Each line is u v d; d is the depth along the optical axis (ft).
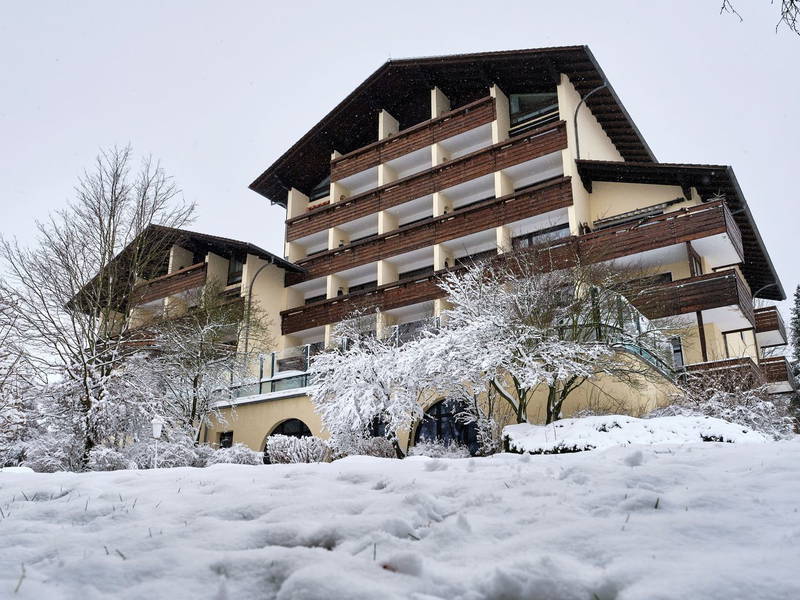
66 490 18.88
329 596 9.25
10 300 52.95
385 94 101.55
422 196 90.89
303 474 20.20
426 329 59.82
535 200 79.20
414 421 56.54
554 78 83.82
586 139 84.84
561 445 37.96
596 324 49.24
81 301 56.24
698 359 66.54
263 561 10.80
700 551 10.68
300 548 11.36
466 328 49.52
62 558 11.53
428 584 9.84
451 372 50.70
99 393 53.21
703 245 66.95
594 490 14.96
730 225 66.13
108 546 12.40
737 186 71.00
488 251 85.10
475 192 89.66
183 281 95.71
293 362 72.33
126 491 18.26
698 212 65.57
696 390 57.06
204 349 70.79
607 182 80.48
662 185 77.30
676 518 12.27
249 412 74.13
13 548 12.44
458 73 93.25
